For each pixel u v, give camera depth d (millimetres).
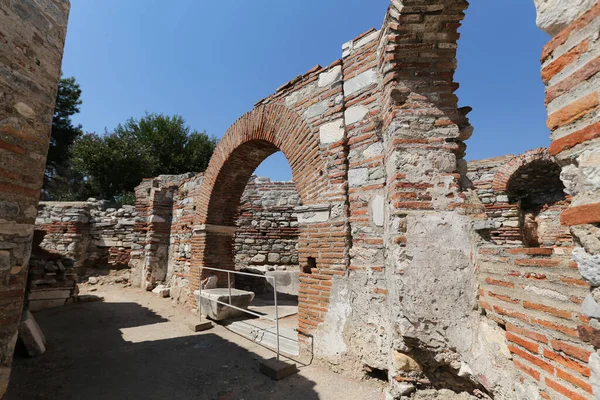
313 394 3258
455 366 2707
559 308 1784
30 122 2418
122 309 7055
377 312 3416
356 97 3965
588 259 1278
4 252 2203
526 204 10172
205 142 22031
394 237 2996
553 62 1447
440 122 3191
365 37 3975
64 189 20750
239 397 3219
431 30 3141
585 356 1604
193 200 7730
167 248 9672
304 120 4574
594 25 1271
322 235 4062
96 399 3160
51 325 5672
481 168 8492
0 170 2184
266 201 10797
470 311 2738
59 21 2736
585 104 1292
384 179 3518
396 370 2900
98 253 10539
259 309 7016
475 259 2762
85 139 17656
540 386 1896
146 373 3775
